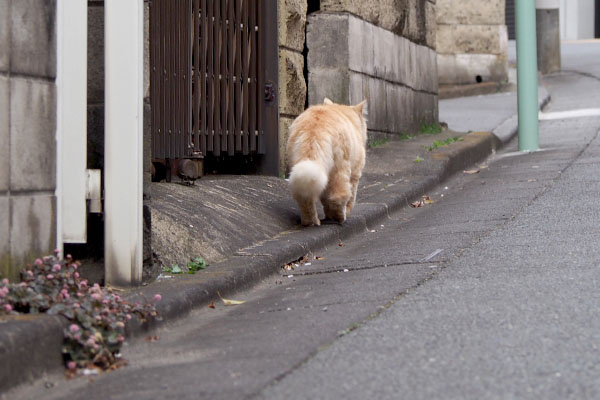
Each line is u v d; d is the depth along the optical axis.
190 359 5.50
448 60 28.59
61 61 6.64
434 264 7.89
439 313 6.00
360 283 7.40
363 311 6.27
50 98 6.52
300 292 7.36
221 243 8.38
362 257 8.73
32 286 5.78
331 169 9.60
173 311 6.48
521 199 11.22
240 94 11.88
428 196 12.80
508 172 14.21
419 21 18.36
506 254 7.95
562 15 46.06
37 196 6.37
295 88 13.04
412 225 10.57
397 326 5.75
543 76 32.94
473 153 15.88
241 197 10.16
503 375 4.71
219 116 11.40
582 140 17.53
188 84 10.49
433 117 19.31
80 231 6.75
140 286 6.95
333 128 9.53
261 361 5.25
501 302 6.20
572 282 6.66
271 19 12.35
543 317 5.75
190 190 9.63
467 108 24.66
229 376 5.00
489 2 28.61
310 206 9.58
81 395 4.91
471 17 28.58
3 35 5.94
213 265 7.90
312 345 5.48
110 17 6.89
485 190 12.59
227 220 9.01
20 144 6.15
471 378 4.68
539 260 7.55
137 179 6.89
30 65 6.26
